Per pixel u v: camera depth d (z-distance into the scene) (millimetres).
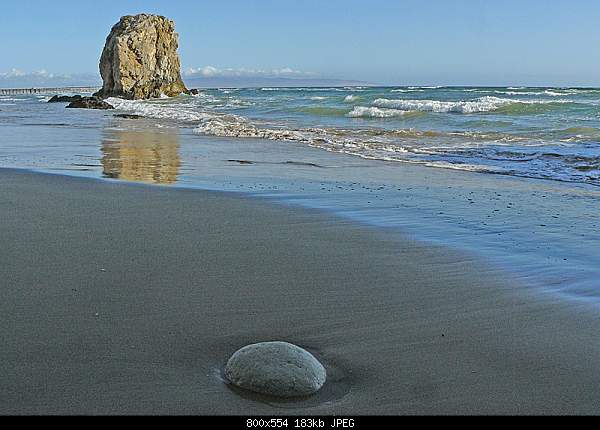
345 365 2688
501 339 2963
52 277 3754
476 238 4871
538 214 5711
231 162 9266
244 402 2326
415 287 3719
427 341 2943
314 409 2299
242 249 4488
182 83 55125
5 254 4238
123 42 47344
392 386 2496
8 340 2848
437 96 33188
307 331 3053
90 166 8609
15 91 82562
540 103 19266
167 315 3195
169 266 4031
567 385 2508
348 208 5969
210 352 2768
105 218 5387
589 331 3061
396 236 4938
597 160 9148
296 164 9102
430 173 8289
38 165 8633
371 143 11984
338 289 3664
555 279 3875
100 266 3994
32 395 2359
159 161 9289
